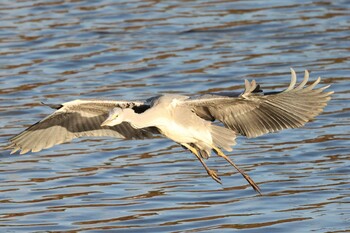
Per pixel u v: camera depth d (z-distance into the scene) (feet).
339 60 70.23
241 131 37.27
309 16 79.61
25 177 53.47
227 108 37.09
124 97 64.75
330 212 47.03
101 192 50.93
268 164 54.29
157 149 57.47
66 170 54.39
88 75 69.72
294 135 58.59
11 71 70.79
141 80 68.28
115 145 58.34
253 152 56.29
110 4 84.33
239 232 44.96
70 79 69.05
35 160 56.08
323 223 45.75
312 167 53.52
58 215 48.01
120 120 36.06
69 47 74.95
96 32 77.71
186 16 80.59
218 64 70.49
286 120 36.40
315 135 58.34
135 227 46.06
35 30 78.43
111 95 65.36
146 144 58.29
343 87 65.16
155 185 51.72
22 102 65.00
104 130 39.24
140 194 50.47
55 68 71.31
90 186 51.90
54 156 56.70
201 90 65.72
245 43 74.69
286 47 73.46
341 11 80.43
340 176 51.93
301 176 52.16
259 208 47.98
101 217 47.52
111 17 81.05
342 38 74.54
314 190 50.01
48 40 76.38
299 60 70.69
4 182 52.85
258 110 36.76
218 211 47.73
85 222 47.03
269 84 66.28
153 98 37.91
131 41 75.72
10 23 80.02
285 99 36.01
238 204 48.57
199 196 49.88
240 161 54.95
